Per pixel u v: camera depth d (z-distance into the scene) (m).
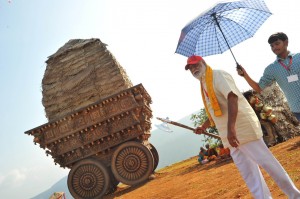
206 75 4.09
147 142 20.03
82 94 19.16
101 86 18.98
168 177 16.78
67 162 18.62
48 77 20.16
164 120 5.57
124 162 17.80
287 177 3.82
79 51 20.16
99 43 20.03
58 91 19.69
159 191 11.77
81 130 18.20
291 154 9.44
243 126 3.93
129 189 17.22
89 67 19.58
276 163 3.86
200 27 4.80
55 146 18.67
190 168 18.28
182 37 4.73
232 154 4.14
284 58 4.52
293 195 3.80
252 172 4.02
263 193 3.93
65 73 19.92
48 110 19.58
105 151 18.39
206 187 9.10
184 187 10.59
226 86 3.90
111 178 18.64
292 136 14.51
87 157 18.45
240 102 4.00
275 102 15.07
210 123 4.53
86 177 18.12
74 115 18.23
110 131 18.06
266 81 4.73
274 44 4.49
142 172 17.56
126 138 18.16
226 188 7.75
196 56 4.21
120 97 17.88
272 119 14.16
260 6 4.65
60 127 18.52
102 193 17.77
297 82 4.43
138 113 18.03
